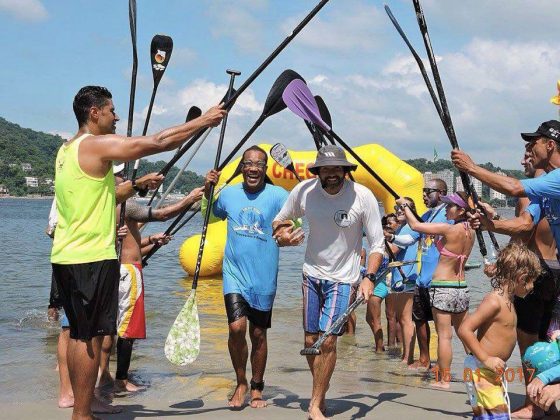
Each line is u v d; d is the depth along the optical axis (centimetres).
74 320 424
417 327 685
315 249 486
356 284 491
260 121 552
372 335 880
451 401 536
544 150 474
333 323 475
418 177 1238
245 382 523
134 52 544
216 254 1421
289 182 1245
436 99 494
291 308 1075
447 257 592
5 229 3862
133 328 564
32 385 582
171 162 534
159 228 4097
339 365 698
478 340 442
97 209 424
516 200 525
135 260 569
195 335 519
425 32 486
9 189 18200
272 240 524
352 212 477
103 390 574
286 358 718
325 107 578
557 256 471
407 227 718
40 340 788
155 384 601
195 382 609
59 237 428
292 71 556
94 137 423
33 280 1380
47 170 19438
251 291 518
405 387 593
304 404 532
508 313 435
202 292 1230
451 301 587
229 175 1223
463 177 491
